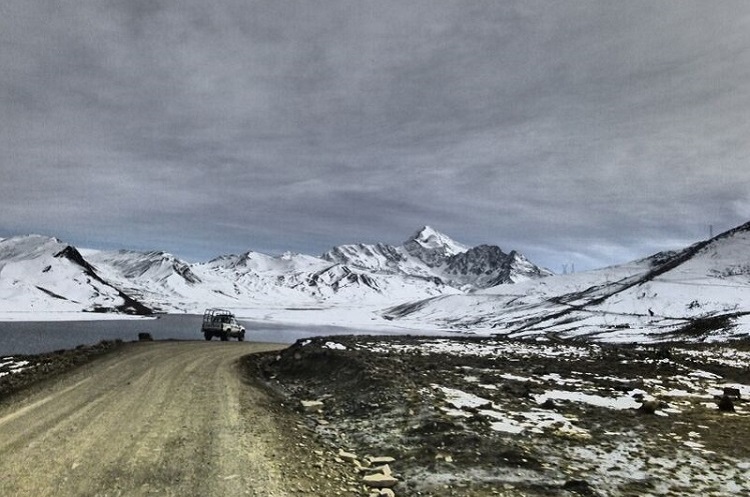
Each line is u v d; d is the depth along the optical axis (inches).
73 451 357.7
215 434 417.4
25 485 292.4
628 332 3914.9
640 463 358.6
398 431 431.5
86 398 546.3
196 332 3430.1
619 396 616.1
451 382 660.7
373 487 314.8
